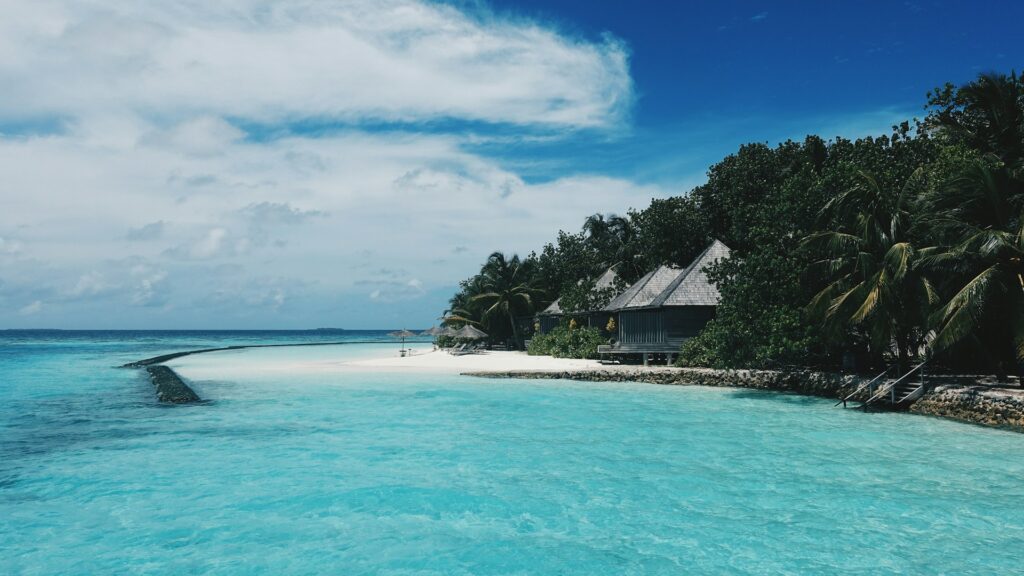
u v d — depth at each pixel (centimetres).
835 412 2289
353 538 1108
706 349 3238
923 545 1059
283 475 1487
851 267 2448
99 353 7838
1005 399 1905
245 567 991
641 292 3853
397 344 12169
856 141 3228
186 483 1423
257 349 9325
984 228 2064
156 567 989
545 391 2961
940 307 2148
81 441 1852
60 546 1071
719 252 3616
